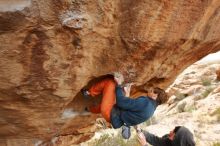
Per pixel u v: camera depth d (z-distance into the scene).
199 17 4.45
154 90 5.05
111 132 11.55
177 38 4.59
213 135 11.05
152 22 4.15
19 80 4.13
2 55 3.82
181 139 6.43
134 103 4.79
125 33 4.21
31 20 3.62
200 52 5.59
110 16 3.92
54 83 4.29
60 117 5.23
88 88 5.07
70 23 3.75
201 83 17.67
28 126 5.09
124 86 5.08
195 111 13.84
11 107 4.58
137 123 4.89
